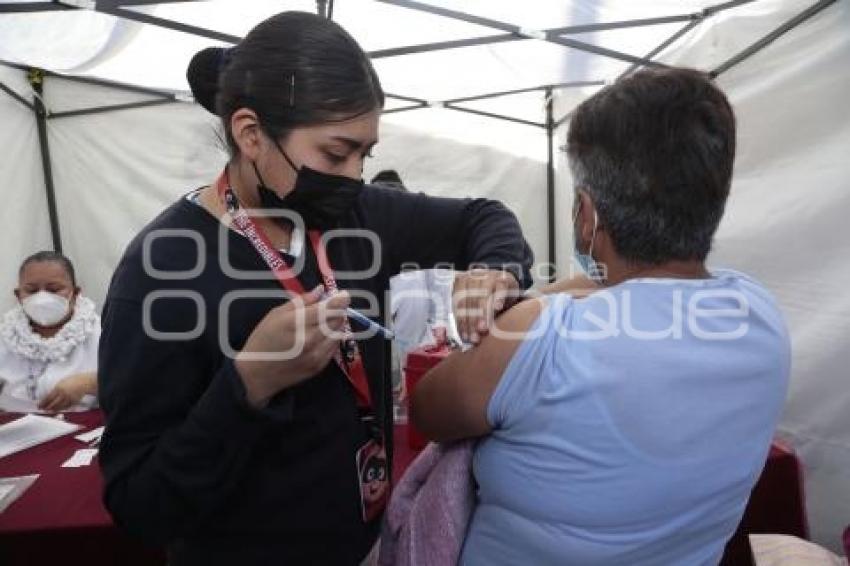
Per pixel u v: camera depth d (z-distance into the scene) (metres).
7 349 2.10
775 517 1.44
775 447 1.48
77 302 2.19
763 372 0.62
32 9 1.84
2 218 2.81
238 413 0.62
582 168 0.63
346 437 0.78
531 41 2.34
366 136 0.68
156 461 0.65
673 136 0.58
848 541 1.19
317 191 0.69
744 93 1.93
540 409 0.61
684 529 0.64
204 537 0.77
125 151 3.28
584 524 0.62
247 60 0.66
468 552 0.73
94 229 3.31
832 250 1.65
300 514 0.76
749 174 1.92
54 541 1.14
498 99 3.38
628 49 2.45
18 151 2.94
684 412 0.59
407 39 2.34
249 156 0.69
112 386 0.68
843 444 1.67
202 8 2.04
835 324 1.65
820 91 1.64
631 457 0.59
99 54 2.45
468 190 3.65
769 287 1.87
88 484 1.33
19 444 1.57
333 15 2.09
